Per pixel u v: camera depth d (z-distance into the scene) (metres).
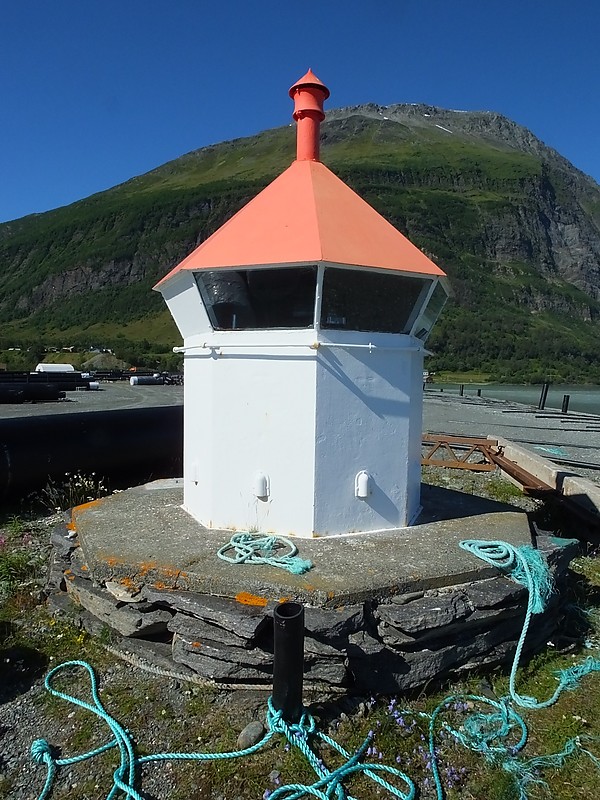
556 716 4.58
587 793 3.83
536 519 10.45
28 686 4.79
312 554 5.30
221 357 5.96
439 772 3.94
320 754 4.00
